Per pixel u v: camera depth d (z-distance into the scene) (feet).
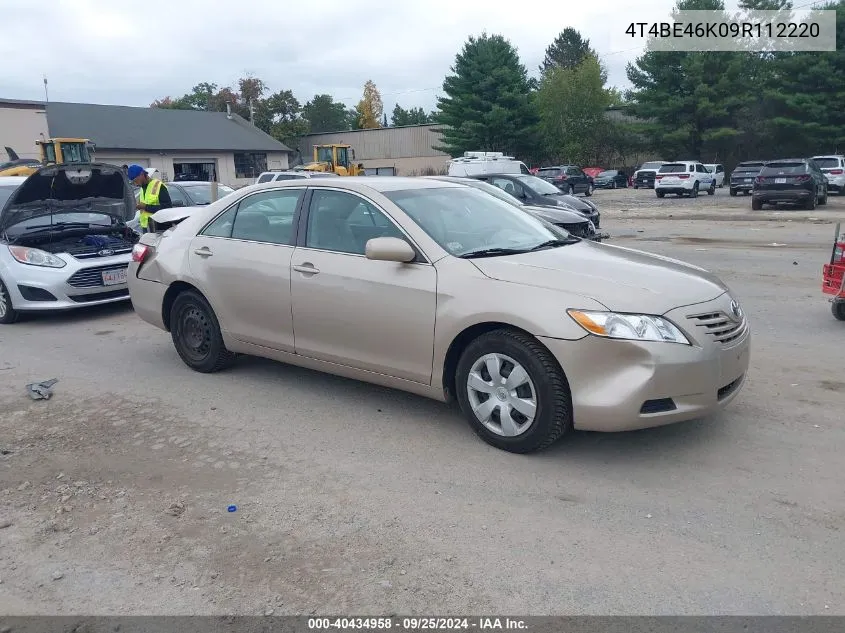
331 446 15.10
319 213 17.20
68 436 15.99
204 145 150.51
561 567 10.62
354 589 10.22
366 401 17.69
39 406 18.03
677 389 13.14
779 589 9.98
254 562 10.93
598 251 16.43
